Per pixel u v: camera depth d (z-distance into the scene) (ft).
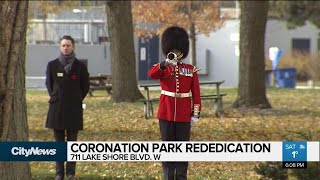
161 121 86.69
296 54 495.82
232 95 272.51
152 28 375.04
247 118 184.03
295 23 454.40
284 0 446.60
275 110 205.87
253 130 162.20
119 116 185.78
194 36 372.38
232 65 416.26
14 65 76.64
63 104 101.14
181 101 85.61
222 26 385.70
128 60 217.56
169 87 85.76
